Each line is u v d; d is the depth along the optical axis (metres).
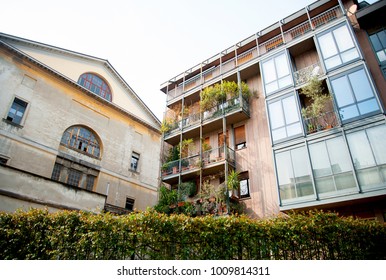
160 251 6.66
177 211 15.65
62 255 7.09
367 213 11.09
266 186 14.26
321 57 14.12
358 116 11.93
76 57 22.64
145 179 24.98
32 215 7.91
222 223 7.02
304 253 6.83
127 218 7.08
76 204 14.79
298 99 14.13
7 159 15.96
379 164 10.70
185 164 18.19
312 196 11.80
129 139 24.86
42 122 18.44
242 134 16.88
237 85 17.36
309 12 16.50
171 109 21.66
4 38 18.03
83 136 21.25
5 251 7.43
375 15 13.93
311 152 12.61
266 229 7.03
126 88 26.27
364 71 12.48
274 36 18.20
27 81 18.48
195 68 21.69
